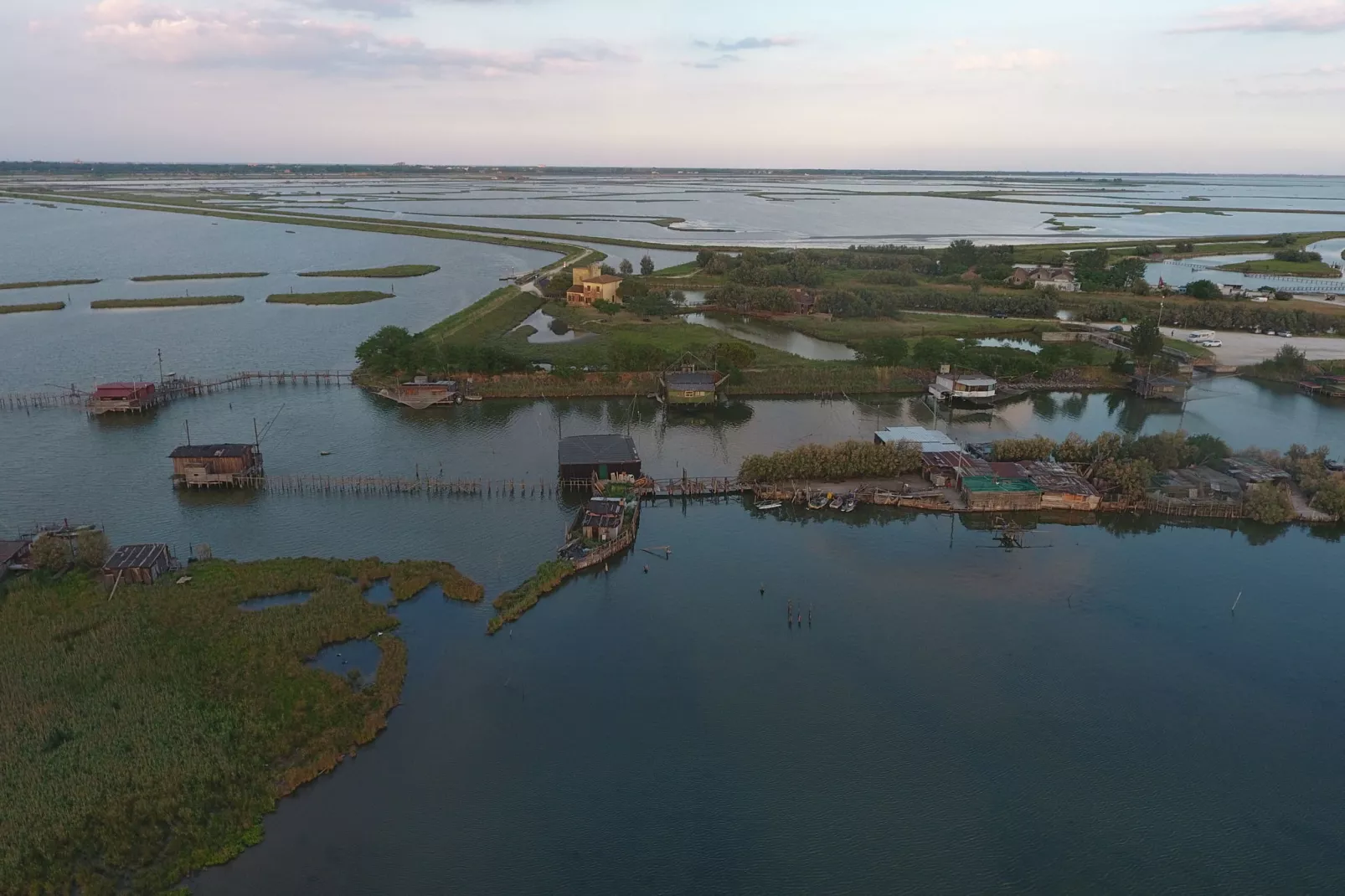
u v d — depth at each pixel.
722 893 47.66
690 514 95.56
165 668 62.81
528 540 87.00
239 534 87.44
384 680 63.00
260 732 57.09
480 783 54.72
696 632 71.81
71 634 67.38
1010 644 71.00
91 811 49.78
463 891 47.12
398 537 87.38
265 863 48.31
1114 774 57.00
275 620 69.75
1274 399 144.62
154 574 76.31
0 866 45.84
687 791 54.59
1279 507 92.75
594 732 59.59
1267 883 49.06
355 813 52.03
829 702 63.41
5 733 55.41
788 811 53.28
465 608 73.88
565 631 71.38
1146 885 48.69
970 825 52.62
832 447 104.56
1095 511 96.00
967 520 95.06
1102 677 66.88
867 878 48.78
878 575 82.12
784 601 77.12
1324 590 80.38
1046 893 48.09
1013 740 59.84
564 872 48.62
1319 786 56.25
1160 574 83.00
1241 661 69.38
